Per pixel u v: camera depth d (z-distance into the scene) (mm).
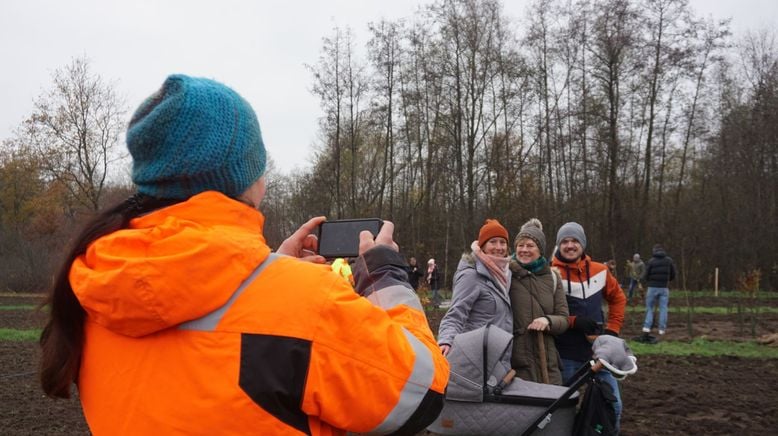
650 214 42094
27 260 35469
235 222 1465
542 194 41250
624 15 41156
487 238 5215
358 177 47031
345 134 44875
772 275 37438
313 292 1414
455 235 41031
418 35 42125
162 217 1445
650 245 40906
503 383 4117
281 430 1368
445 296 27234
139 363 1383
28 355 12641
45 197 38156
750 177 41000
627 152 42469
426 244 41688
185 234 1349
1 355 12641
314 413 1404
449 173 42938
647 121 43219
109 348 1434
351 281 1827
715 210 41125
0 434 7129
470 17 41344
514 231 38594
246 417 1339
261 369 1353
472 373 4070
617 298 5988
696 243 38875
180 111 1453
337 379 1394
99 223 1496
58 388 1521
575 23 42062
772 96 42188
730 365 11391
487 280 4914
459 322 4781
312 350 1381
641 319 19234
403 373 1450
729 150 42250
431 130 43562
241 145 1506
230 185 1518
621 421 7555
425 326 1669
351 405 1413
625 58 41812
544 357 4887
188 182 1489
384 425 1447
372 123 43156
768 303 26109
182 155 1453
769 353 12648
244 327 1365
